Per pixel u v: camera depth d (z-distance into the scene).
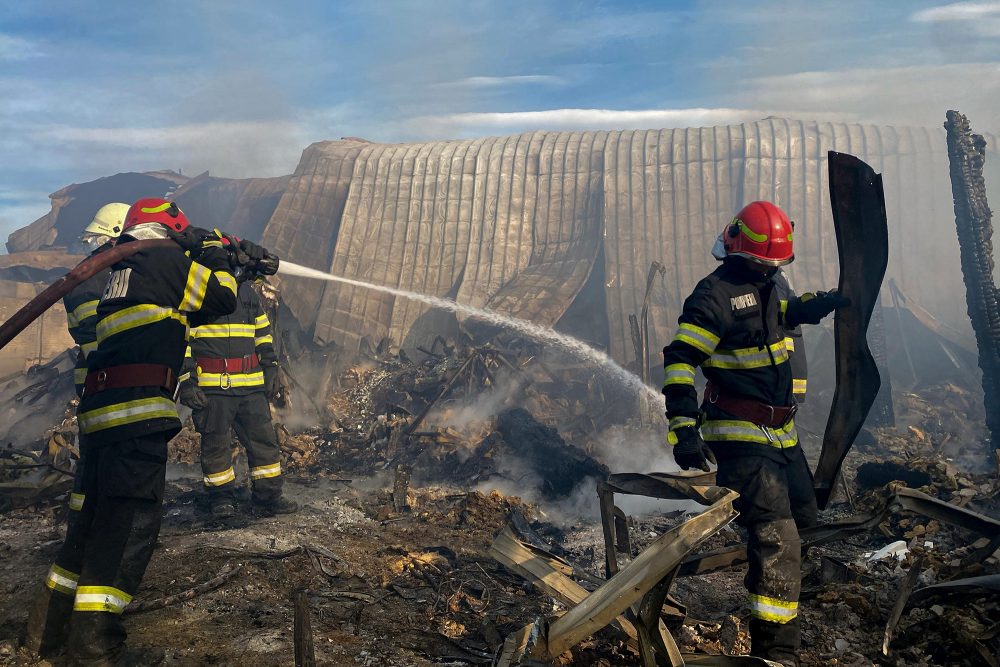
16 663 2.92
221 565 4.00
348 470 7.34
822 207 14.66
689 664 2.50
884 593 3.56
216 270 3.19
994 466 6.86
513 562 3.02
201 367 5.06
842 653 3.11
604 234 14.95
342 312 15.71
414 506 5.72
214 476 5.15
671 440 2.77
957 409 10.82
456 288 15.90
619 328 13.91
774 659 2.79
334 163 17.70
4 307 12.63
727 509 2.45
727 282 2.94
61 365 11.12
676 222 14.95
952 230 14.30
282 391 5.43
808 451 8.59
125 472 2.91
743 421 2.94
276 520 5.14
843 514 5.10
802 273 14.27
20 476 5.88
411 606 3.74
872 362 3.22
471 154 16.92
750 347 2.96
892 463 5.52
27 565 4.20
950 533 4.32
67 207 21.09
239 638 3.18
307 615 2.69
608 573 3.42
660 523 5.39
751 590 2.87
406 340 15.34
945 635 3.07
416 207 16.69
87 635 2.84
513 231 16.03
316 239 17.00
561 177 16.12
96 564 2.88
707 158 15.27
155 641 3.16
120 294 3.04
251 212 19.06
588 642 3.14
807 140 14.99
